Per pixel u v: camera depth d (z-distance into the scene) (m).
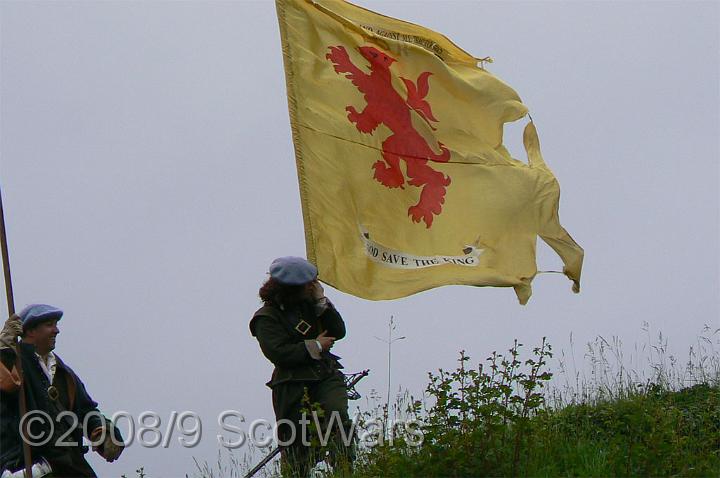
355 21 35.69
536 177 35.62
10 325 27.64
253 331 29.77
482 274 34.47
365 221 33.94
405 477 26.67
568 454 28.34
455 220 34.88
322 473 28.55
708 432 30.44
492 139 35.88
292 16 34.66
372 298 33.28
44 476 27.94
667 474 27.28
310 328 29.72
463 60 36.53
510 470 26.83
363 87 34.91
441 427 27.25
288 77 34.25
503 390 27.48
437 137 35.31
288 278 29.53
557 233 35.41
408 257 34.12
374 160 34.47
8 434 27.69
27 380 28.06
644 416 29.83
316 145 33.97
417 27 36.16
